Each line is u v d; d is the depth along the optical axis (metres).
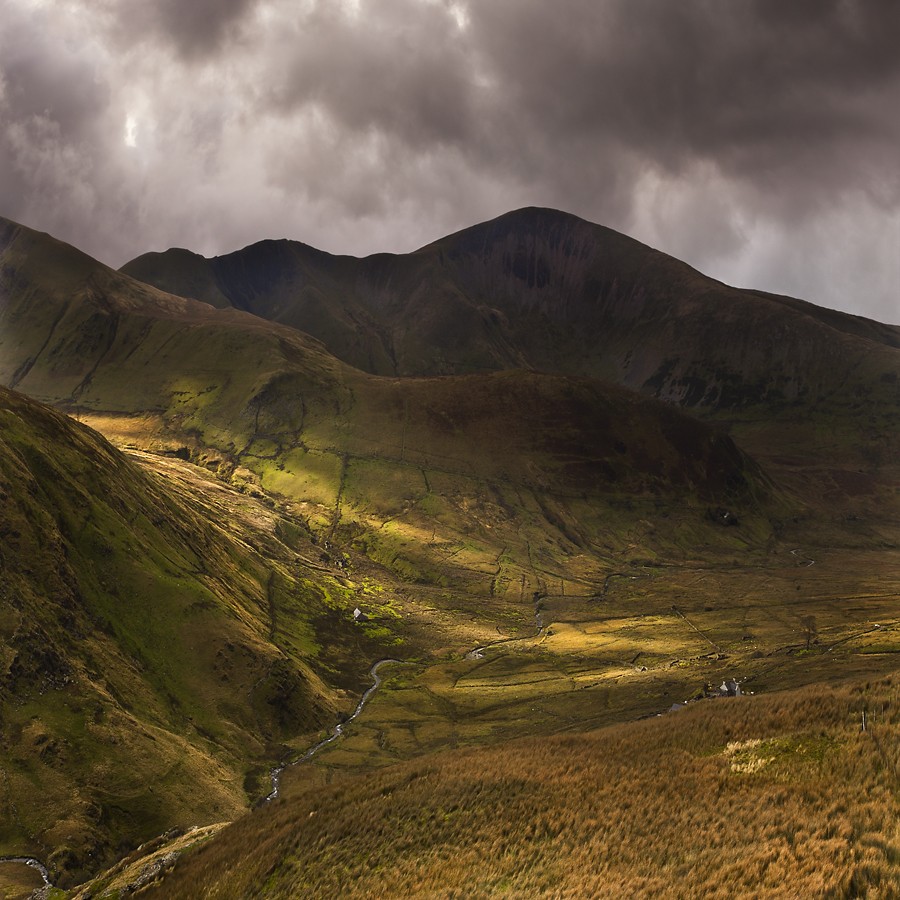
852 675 163.25
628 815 51.78
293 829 64.50
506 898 45.56
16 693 143.50
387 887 51.03
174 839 87.62
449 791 62.28
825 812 45.47
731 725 61.69
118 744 143.50
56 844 117.69
